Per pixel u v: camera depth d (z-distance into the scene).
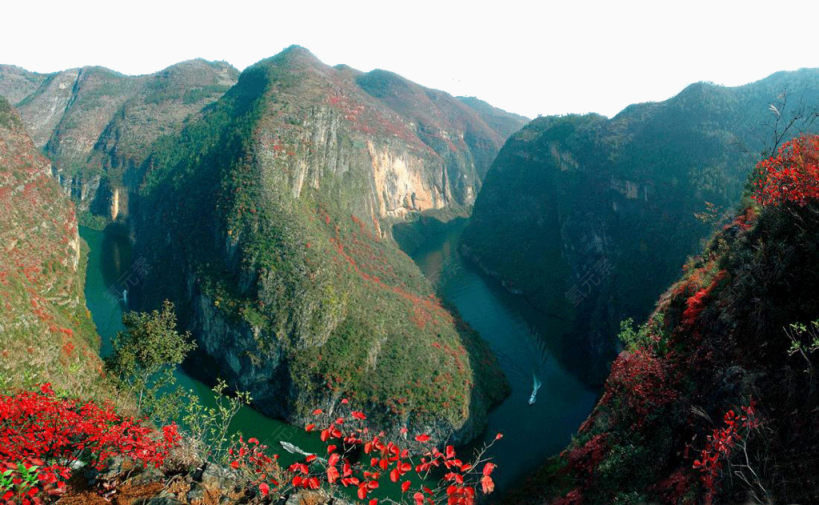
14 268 54.78
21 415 10.38
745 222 27.08
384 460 8.32
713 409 18.47
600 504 21.84
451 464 8.29
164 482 9.85
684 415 20.27
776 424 14.41
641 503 19.30
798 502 12.34
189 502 9.43
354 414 9.02
